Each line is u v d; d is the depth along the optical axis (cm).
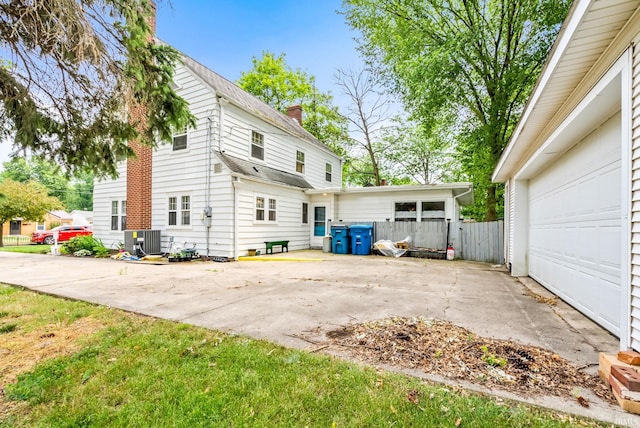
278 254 1123
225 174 962
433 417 178
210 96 997
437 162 2266
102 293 486
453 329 316
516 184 714
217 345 277
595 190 366
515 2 1104
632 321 238
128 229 1140
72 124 402
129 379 221
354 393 202
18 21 281
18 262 920
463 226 1038
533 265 650
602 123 353
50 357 255
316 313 377
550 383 212
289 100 2341
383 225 1173
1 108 362
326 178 1691
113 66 344
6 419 178
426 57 1103
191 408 188
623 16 222
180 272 713
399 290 517
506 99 1206
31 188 1878
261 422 176
